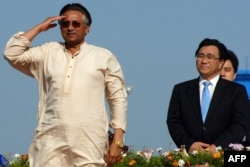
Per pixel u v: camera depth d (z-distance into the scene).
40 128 14.48
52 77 14.45
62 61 14.55
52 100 14.39
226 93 19.70
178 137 19.62
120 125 14.81
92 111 14.39
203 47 19.83
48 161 14.29
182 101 19.88
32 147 14.62
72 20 14.62
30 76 14.90
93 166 14.37
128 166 20.06
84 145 14.32
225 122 19.61
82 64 14.50
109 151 14.77
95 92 14.48
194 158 19.42
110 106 14.93
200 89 19.83
